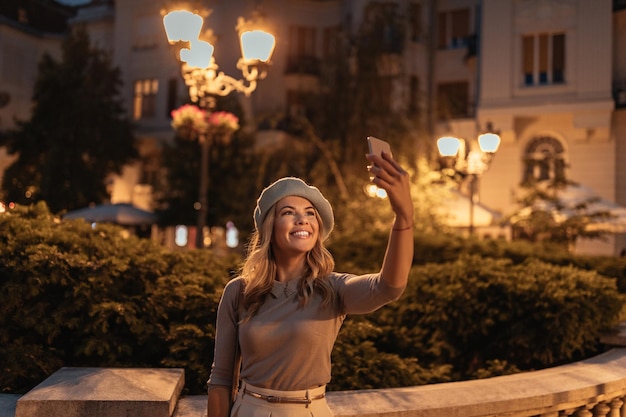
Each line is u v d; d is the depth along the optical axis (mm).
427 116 19141
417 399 3285
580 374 4012
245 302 2133
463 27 25203
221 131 11602
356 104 15617
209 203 20031
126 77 26922
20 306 4078
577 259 9672
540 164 17641
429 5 24875
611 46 20828
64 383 3053
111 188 26750
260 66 9180
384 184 1910
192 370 3988
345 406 3131
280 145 23062
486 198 22422
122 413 2832
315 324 2115
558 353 5320
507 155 22281
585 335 5246
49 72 22422
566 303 5152
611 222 15117
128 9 27078
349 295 2148
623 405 4223
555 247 11023
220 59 25000
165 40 26266
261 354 2104
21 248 4285
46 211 5363
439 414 3162
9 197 21859
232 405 2221
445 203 15727
